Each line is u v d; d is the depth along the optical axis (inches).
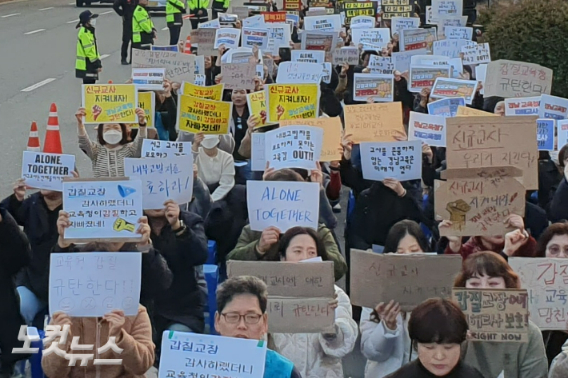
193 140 456.4
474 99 544.7
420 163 365.1
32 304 317.7
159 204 312.2
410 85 586.2
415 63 596.7
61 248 267.3
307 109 445.7
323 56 655.1
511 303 227.0
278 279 241.8
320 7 1122.7
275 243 284.2
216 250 365.4
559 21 622.5
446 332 208.5
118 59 1205.7
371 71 665.0
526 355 236.2
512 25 635.5
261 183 299.1
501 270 236.5
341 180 399.2
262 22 842.2
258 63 644.7
